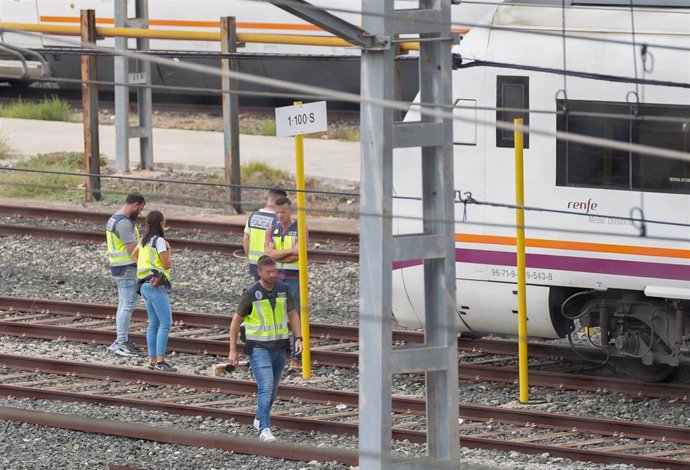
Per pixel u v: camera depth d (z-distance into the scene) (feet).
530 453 131.34
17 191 265.54
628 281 144.36
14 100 357.20
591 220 145.79
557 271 147.95
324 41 216.95
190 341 170.50
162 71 321.93
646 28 143.74
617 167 144.15
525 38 148.05
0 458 130.41
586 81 144.36
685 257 141.08
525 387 148.56
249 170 268.82
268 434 134.72
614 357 157.17
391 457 104.99
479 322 156.66
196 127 325.01
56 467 127.75
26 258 217.36
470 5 258.37
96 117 256.93
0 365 163.84
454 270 107.65
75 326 182.19
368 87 101.50
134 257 163.53
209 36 235.81
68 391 153.58
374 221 102.58
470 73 150.00
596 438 136.87
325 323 183.01
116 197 260.42
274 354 135.95
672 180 141.90
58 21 319.47
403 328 180.55
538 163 147.74
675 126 141.28
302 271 157.48
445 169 106.32
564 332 154.71
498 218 150.41
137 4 277.03
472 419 142.82
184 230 233.76
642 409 145.79
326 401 149.28
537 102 146.82
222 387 153.99
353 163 281.13
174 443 135.23
